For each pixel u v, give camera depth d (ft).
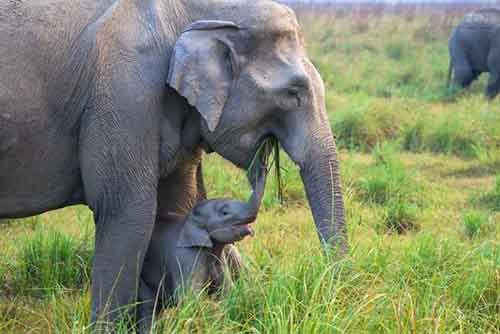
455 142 67.97
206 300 29.76
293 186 51.34
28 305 34.65
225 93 28.96
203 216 29.78
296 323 27.25
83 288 35.45
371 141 68.69
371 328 27.76
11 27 28.45
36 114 28.60
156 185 29.32
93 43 28.63
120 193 28.84
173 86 28.27
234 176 54.24
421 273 32.12
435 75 112.88
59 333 29.91
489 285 32.40
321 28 169.27
